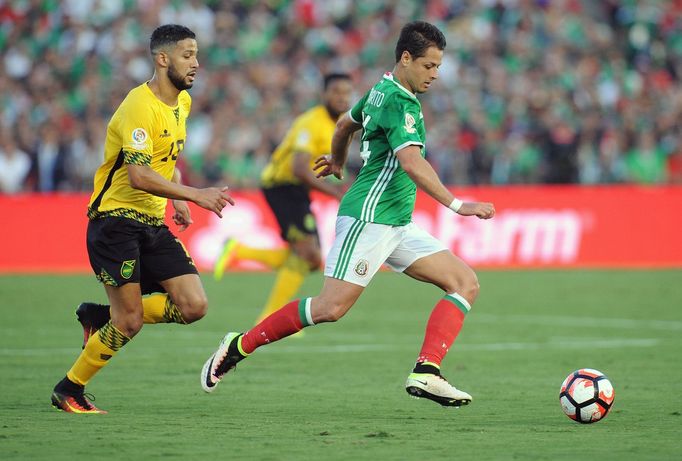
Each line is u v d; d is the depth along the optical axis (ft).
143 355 121.08
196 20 305.94
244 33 304.30
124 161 79.56
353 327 148.97
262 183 145.59
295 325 81.46
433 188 77.15
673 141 279.69
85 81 280.92
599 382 76.89
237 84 284.41
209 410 83.92
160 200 83.41
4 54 297.12
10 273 220.84
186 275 84.07
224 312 165.17
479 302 178.70
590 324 151.23
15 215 224.94
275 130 264.93
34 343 129.80
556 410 84.23
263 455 64.13
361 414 82.07
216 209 79.10
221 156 259.39
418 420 79.05
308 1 313.12
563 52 303.07
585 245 237.25
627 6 327.26
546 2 320.50
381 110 79.46
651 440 70.08
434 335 80.18
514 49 302.86
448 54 298.76
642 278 216.13
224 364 82.84
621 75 304.71
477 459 63.16
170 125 81.41
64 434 71.67
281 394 93.15
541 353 122.93
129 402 88.22
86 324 83.71
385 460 62.75
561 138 264.72
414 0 318.04
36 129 260.42
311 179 139.74
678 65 315.99
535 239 236.63
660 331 143.64
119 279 81.15
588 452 65.62
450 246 232.94
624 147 271.49
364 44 306.76
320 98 281.33
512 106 282.77
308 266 144.46
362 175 82.07
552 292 193.06
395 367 111.96
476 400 89.81
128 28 297.94
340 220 81.92
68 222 226.79
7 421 77.56
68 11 303.07
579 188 240.53
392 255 83.15
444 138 263.90
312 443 68.49
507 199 236.22
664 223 238.68
